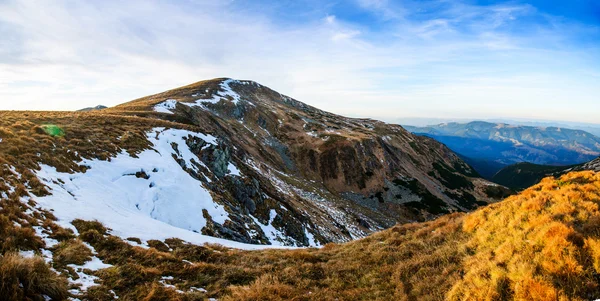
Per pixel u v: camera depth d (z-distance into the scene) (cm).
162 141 3403
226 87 13962
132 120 3734
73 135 2491
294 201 5516
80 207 1502
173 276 1070
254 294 932
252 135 9906
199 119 7200
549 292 684
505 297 756
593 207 1008
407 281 1007
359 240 1775
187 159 3431
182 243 1505
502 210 1291
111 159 2373
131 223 1575
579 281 698
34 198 1348
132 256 1149
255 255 1467
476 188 12988
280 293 962
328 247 1850
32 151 1850
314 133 11938
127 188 2178
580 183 1414
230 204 3294
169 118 5697
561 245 807
